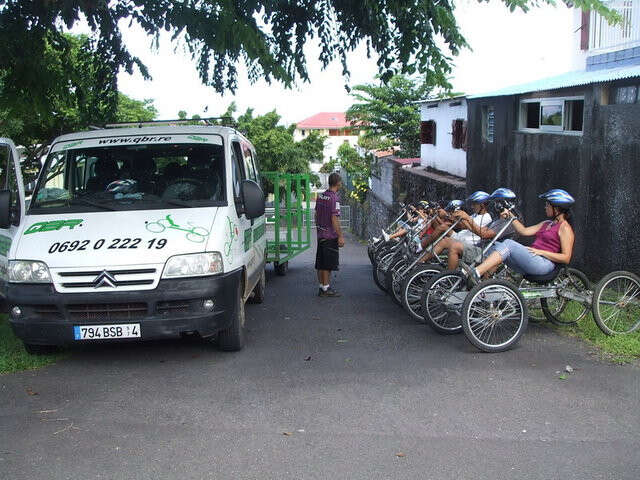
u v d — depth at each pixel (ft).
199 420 15.66
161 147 23.08
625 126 27.12
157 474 12.93
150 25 26.14
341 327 25.41
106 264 19.04
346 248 71.77
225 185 22.24
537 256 21.45
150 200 21.65
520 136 38.81
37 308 19.30
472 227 23.20
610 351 20.31
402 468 13.05
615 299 21.80
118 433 14.93
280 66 30.01
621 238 27.55
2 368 19.74
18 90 29.58
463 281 23.09
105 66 32.68
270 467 13.16
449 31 28.94
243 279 23.21
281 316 27.94
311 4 31.27
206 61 33.99
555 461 13.25
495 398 16.84
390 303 30.66
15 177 25.16
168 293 19.06
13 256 19.61
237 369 19.71
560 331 23.16
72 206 21.54
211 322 19.52
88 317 19.15
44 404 16.87
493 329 22.43
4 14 26.99
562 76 38.96
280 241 41.19
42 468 13.21
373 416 15.79
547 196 21.85
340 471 12.96
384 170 84.64
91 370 19.75
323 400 16.92
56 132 45.06
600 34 39.81
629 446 13.88
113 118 34.04
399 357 20.81
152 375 19.21
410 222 31.86
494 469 12.95
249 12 26.76
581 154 31.04
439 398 16.93
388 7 28.84
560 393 17.07
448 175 64.34
